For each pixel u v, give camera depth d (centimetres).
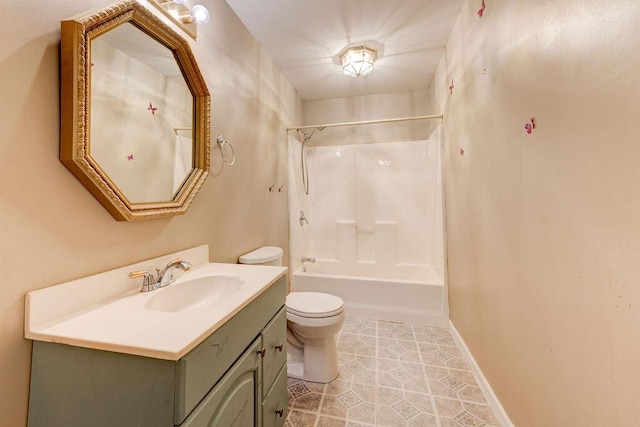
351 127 334
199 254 140
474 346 175
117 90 98
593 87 72
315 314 162
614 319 68
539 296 101
